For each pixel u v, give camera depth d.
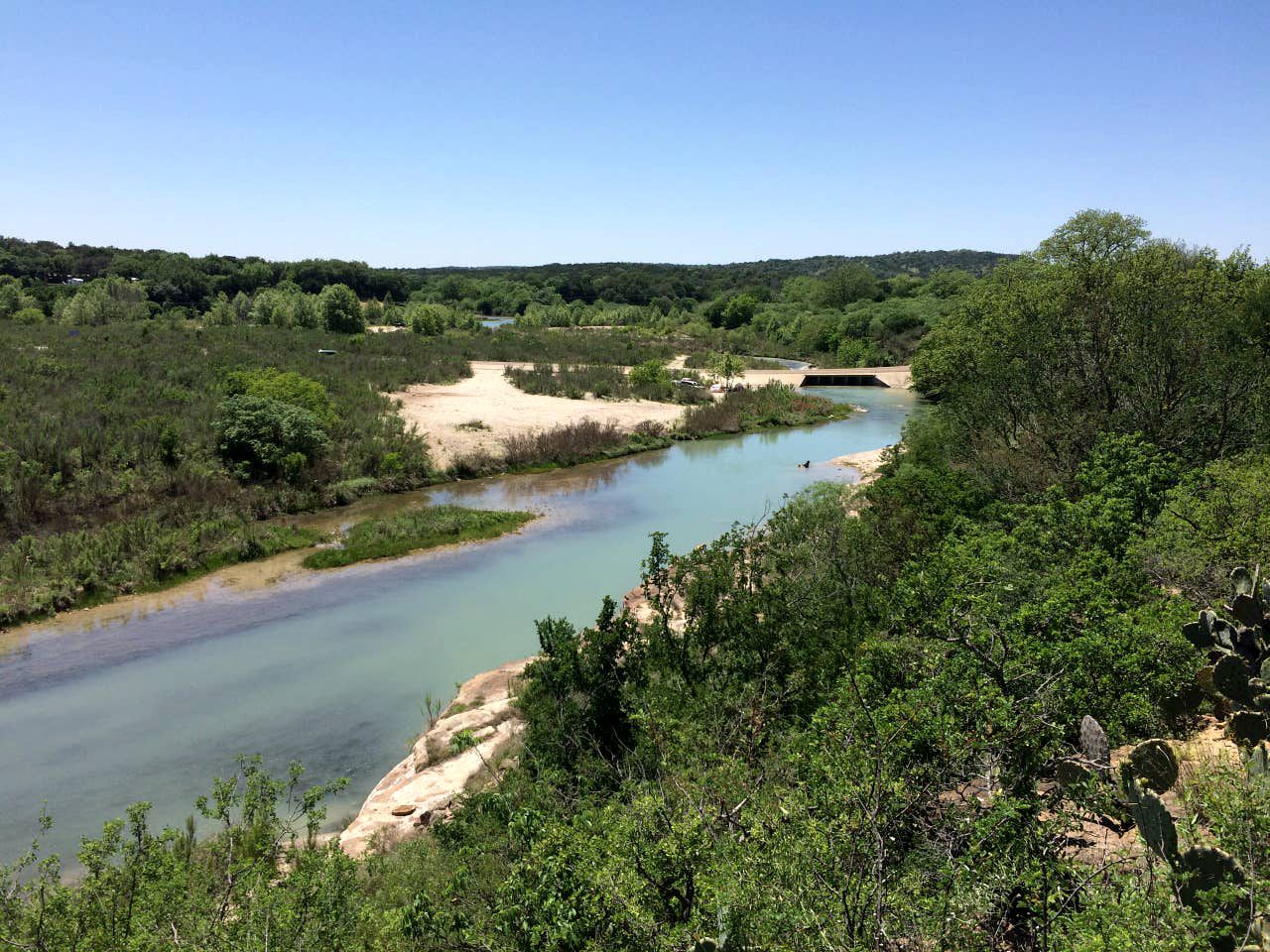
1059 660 6.53
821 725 6.17
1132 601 8.82
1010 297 24.42
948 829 4.98
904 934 4.27
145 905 5.90
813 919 4.08
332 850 6.45
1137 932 3.51
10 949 5.46
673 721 8.00
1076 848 5.35
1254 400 16.06
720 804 6.09
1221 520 10.37
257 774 7.77
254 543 22.42
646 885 5.05
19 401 27.83
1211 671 6.27
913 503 15.74
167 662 16.03
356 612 18.69
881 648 7.36
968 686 5.88
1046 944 4.05
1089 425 17.47
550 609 18.88
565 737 9.68
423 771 11.62
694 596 11.73
